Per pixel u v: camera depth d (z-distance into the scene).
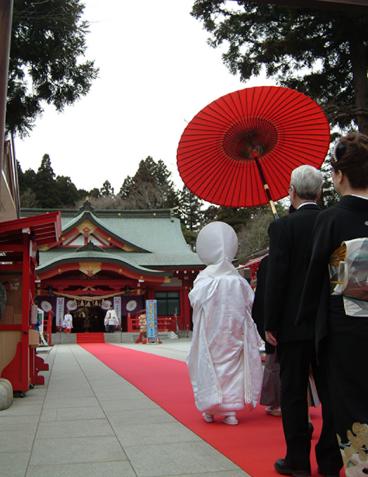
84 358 13.98
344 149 2.45
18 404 5.78
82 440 3.85
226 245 4.68
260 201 4.80
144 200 60.72
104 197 62.78
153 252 36.03
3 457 3.36
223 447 3.54
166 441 3.76
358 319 2.21
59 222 6.83
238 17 12.10
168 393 6.49
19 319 6.83
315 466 3.02
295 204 3.16
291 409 2.84
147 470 3.00
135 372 9.50
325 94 12.49
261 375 4.50
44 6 8.49
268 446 3.54
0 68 3.71
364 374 2.19
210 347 4.38
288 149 4.54
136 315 31.72
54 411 5.26
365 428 2.13
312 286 2.42
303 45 11.63
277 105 4.21
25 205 55.66
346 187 2.47
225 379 4.33
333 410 2.28
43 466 3.13
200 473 2.92
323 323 2.32
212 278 4.52
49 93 9.58
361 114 11.27
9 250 6.77
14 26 8.41
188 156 4.55
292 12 11.04
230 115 4.28
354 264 2.19
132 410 5.23
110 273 31.50
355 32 11.12
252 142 4.48
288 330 2.82
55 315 30.77
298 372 2.84
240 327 4.42
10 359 6.50
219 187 4.73
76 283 30.59
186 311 33.81
